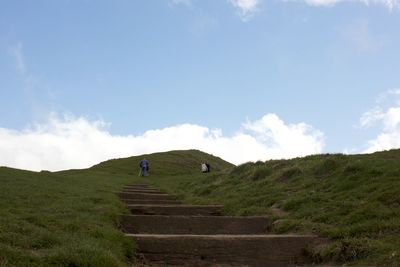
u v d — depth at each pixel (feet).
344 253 31.30
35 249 25.93
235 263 33.60
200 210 53.11
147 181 117.19
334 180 52.29
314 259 33.14
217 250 34.06
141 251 33.27
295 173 61.87
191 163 175.11
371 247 30.45
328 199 45.75
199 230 42.57
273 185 60.75
